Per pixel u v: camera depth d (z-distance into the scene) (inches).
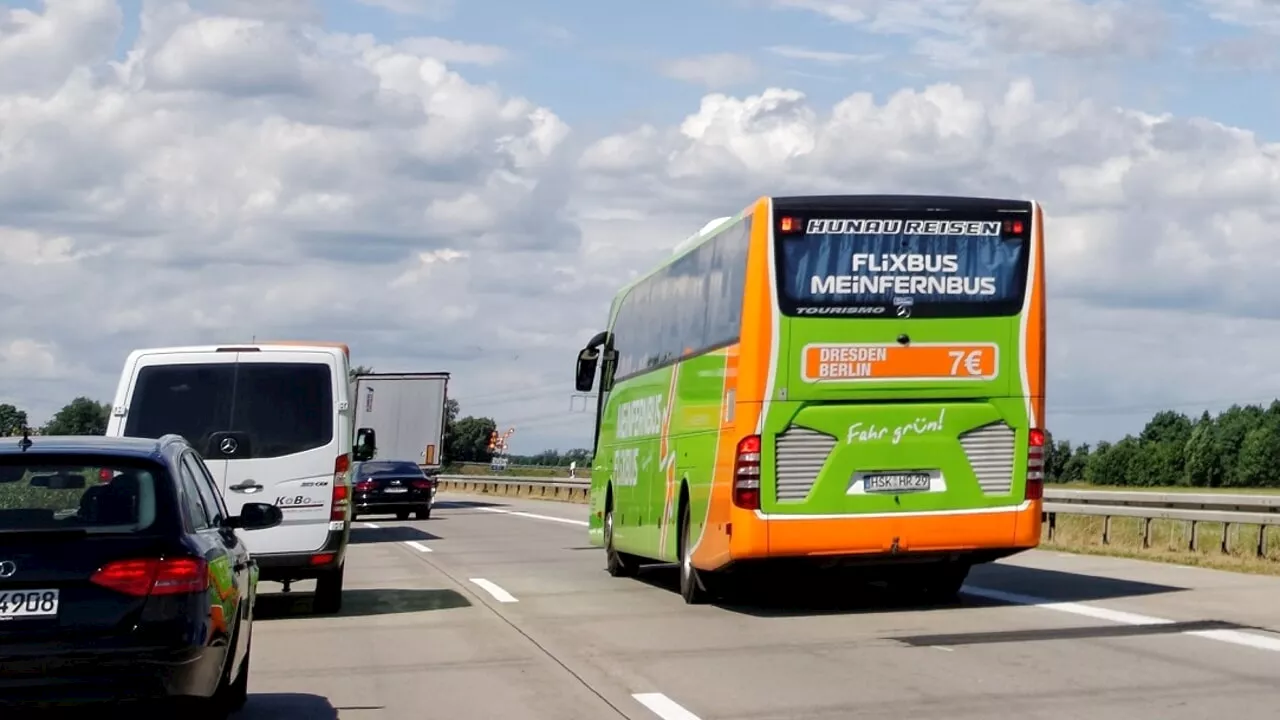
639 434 740.0
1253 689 366.3
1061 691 370.3
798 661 439.2
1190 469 4005.9
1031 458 548.7
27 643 290.4
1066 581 660.7
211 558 315.0
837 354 537.3
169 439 351.3
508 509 1889.8
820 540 536.4
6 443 327.9
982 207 547.2
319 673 445.1
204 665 303.9
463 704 385.7
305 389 597.0
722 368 565.6
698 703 373.4
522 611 608.7
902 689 381.7
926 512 541.3
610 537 804.6
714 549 567.5
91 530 301.4
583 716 362.9
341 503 592.1
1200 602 556.4
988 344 546.3
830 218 539.8
